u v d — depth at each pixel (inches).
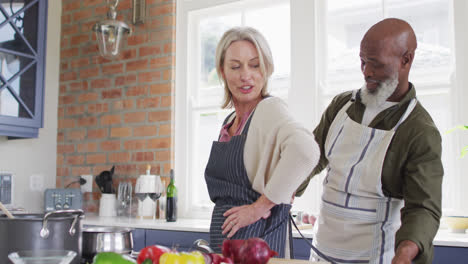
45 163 152.9
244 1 131.8
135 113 142.6
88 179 148.6
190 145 137.1
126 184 134.2
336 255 64.7
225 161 59.7
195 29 140.9
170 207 125.1
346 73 116.8
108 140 147.0
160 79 139.1
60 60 159.2
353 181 63.7
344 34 117.8
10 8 128.3
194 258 36.9
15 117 128.4
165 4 139.8
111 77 148.1
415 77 110.0
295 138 53.7
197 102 139.3
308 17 119.8
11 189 138.1
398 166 60.2
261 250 41.9
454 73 104.0
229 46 60.9
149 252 39.9
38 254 39.4
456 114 103.3
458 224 93.3
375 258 61.7
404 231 52.4
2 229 43.0
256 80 60.2
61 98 157.6
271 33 129.1
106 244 49.6
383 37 59.6
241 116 63.3
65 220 44.3
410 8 110.9
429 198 54.5
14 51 128.7
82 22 155.5
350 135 65.8
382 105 64.0
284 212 57.0
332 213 66.3
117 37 132.6
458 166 102.1
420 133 58.8
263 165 56.5
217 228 59.1
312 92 118.1
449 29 106.8
